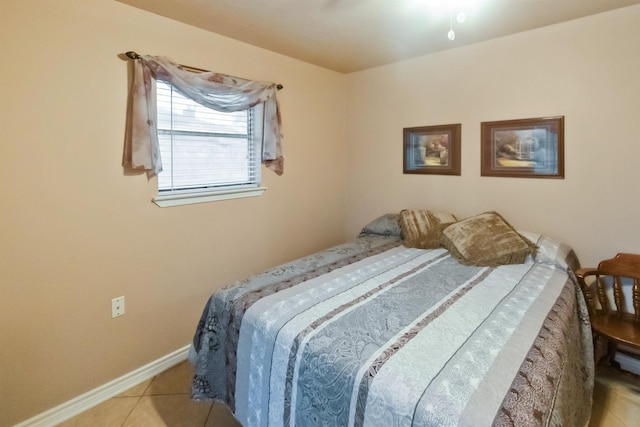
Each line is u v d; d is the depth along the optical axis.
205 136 2.51
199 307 2.48
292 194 3.10
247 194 2.72
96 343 1.99
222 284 2.61
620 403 1.89
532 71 2.46
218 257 2.58
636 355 2.11
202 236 2.46
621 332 1.89
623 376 2.11
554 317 1.48
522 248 2.17
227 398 1.65
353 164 3.56
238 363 1.57
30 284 1.74
